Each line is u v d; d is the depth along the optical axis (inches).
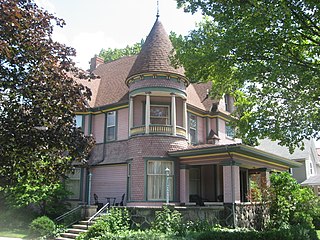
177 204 735.7
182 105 824.3
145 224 573.0
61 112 301.9
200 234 453.4
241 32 388.8
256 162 784.9
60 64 313.4
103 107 896.3
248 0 375.9
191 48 467.5
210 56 428.5
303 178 1419.8
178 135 776.9
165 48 803.4
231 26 411.8
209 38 443.8
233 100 1061.1
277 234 480.4
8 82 275.7
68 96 307.4
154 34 826.2
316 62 430.3
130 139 783.7
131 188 751.7
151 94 772.0
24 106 291.6
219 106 989.2
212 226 563.5
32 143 284.7
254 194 731.4
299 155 1449.3
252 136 479.2
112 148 864.3
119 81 969.5
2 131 277.1
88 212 701.3
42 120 291.1
